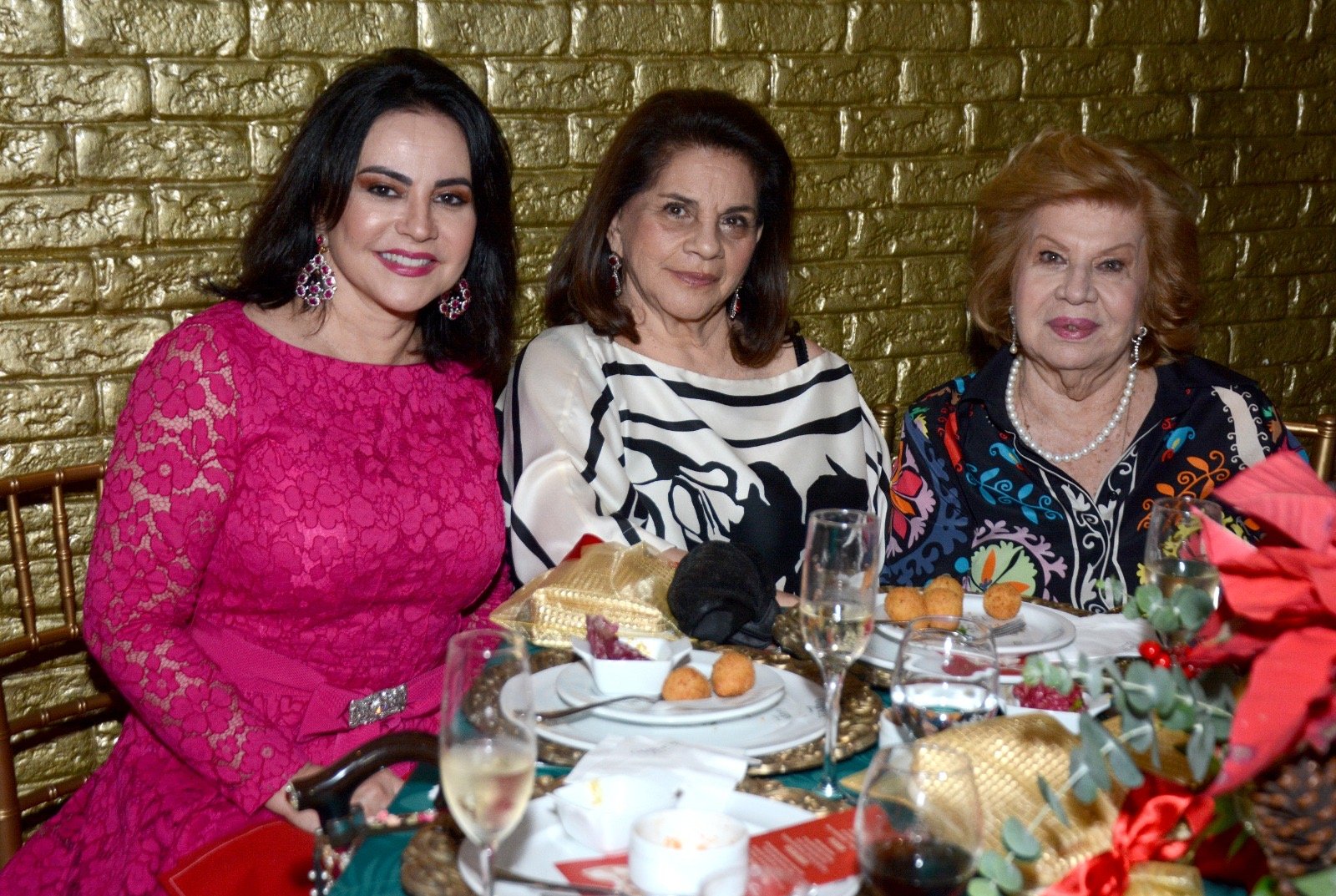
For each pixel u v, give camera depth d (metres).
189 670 1.61
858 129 2.82
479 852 0.98
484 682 0.92
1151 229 2.04
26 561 1.87
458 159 1.76
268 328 1.77
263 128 2.32
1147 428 2.09
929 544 2.13
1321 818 0.80
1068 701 1.21
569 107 2.54
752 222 2.15
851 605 1.17
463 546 1.80
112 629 1.62
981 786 1.01
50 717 1.86
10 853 1.76
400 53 1.80
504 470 2.02
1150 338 2.12
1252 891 0.96
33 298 2.23
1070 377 2.09
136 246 2.28
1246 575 0.82
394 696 1.77
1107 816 1.00
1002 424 2.11
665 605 1.60
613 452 2.05
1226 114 3.19
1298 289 3.37
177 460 1.64
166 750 1.71
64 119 2.20
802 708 1.33
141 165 2.26
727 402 2.19
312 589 1.69
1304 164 3.31
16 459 2.26
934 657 1.11
